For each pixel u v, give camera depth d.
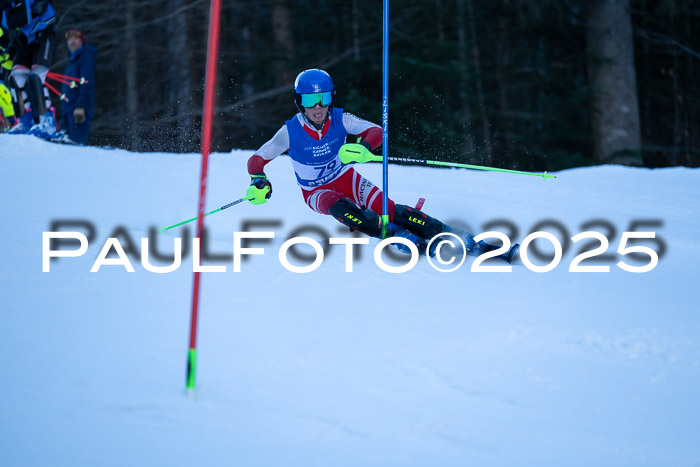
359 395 5.75
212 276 8.77
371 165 19.78
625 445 5.15
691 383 6.08
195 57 44.34
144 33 43.53
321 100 9.84
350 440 5.12
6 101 19.97
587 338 6.96
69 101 20.27
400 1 43.69
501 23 47.34
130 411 5.48
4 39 19.89
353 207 10.07
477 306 7.93
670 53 51.56
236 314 7.45
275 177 16.23
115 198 13.04
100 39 43.31
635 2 49.75
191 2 42.91
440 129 42.28
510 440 5.17
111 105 44.75
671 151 53.59
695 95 53.41
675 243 11.77
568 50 49.19
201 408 5.53
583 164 44.69
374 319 7.41
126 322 7.16
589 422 5.44
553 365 6.37
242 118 45.53
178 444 5.06
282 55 44.56
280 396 5.72
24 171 14.76
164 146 41.47
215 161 18.30
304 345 6.68
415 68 43.09
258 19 50.94
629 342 6.88
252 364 6.26
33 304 7.59
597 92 41.50
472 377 6.10
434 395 5.77
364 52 45.12
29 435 5.15
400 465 4.85
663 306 8.09
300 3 48.22
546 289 8.70
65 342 6.66
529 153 46.53
